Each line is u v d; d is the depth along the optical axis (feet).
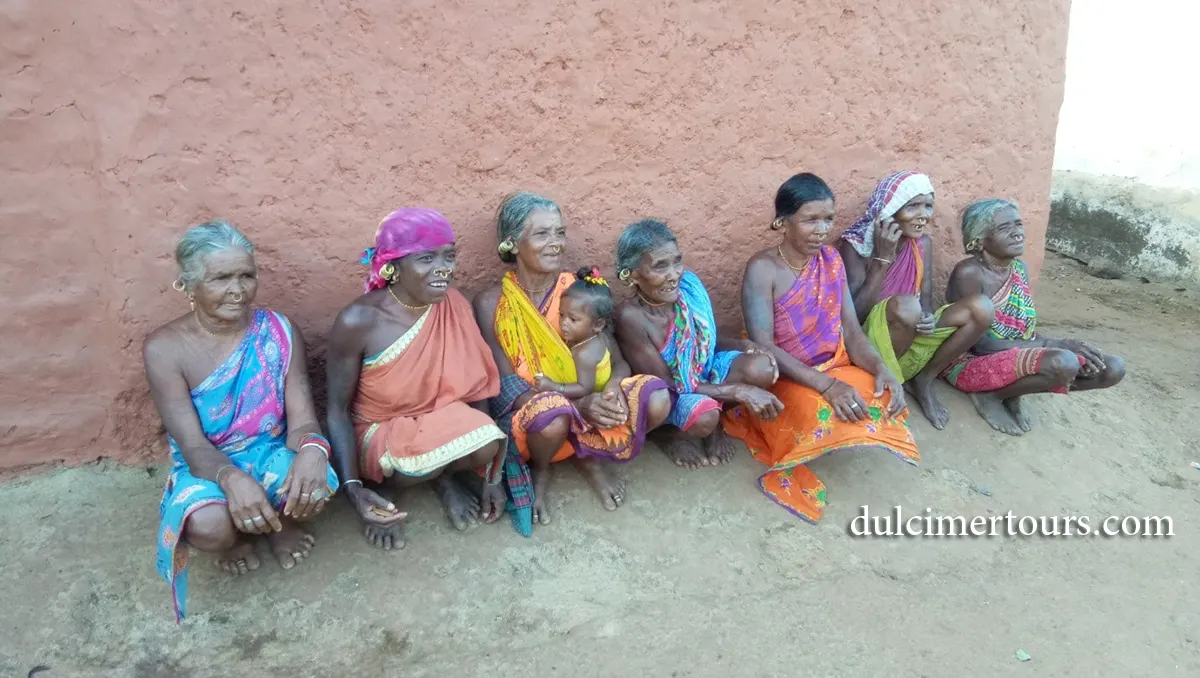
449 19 10.36
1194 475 13.29
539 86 11.07
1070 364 12.21
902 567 10.68
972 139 14.12
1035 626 9.87
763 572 10.36
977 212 13.20
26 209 9.45
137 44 9.30
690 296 11.37
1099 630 9.89
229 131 9.90
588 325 10.69
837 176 13.35
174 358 8.99
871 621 9.75
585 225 11.98
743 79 12.19
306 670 8.52
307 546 9.52
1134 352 17.11
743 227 12.97
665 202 12.36
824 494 11.59
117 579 9.14
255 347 9.30
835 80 12.78
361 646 8.80
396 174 10.75
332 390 10.00
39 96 9.16
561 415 9.82
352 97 10.26
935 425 13.24
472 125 10.89
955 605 10.12
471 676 8.61
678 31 11.56
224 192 10.09
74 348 10.06
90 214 9.68
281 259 10.57
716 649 9.16
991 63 13.75
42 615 8.69
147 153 9.66
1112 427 14.10
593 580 9.90
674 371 11.28
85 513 9.94
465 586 9.55
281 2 9.64
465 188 11.14
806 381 11.39
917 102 13.47
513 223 10.32
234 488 8.36
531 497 10.43
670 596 9.85
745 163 12.66
